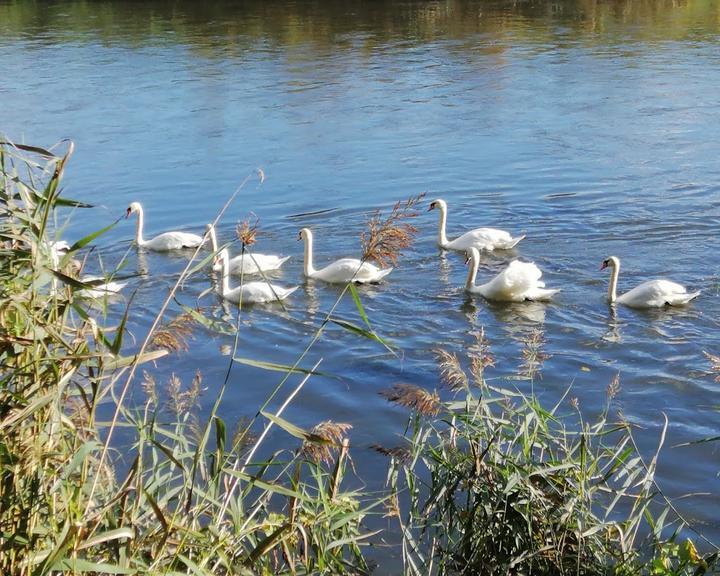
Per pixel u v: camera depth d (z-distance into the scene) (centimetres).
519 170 2467
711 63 3788
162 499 668
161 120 3105
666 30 4622
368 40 4534
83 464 583
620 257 1888
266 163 2598
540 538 738
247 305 1706
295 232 2086
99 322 1585
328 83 3638
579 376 1368
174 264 1920
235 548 653
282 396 1302
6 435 558
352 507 747
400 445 1140
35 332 551
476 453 759
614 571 726
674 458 1114
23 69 3997
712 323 1567
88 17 5416
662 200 2191
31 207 588
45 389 573
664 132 2788
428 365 1416
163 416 1163
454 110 3162
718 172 2383
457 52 4200
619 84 3472
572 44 4325
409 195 2302
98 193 2361
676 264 1839
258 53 4262
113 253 1984
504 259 1909
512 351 1472
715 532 952
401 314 1648
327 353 1469
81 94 3503
